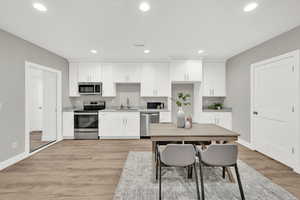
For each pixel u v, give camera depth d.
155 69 5.07
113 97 5.43
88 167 2.93
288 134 2.92
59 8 2.15
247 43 3.57
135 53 4.37
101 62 5.07
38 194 2.11
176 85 5.47
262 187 2.28
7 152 2.92
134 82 5.09
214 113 4.80
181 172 2.74
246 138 4.09
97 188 2.26
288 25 2.68
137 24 2.64
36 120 5.75
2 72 2.80
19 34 3.03
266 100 3.44
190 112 5.47
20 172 2.71
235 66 4.55
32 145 4.20
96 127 4.88
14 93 3.05
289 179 2.50
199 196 1.95
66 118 4.83
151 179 2.50
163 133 2.35
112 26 2.71
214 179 2.51
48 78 4.64
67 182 2.41
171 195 2.10
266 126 3.46
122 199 2.02
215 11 2.25
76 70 5.07
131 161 3.19
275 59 3.15
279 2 2.03
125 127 4.89
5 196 2.07
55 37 3.19
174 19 2.48
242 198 1.95
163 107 5.33
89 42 3.48
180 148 1.96
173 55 4.58
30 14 2.30
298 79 2.69
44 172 2.72
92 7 2.13
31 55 3.48
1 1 1.97
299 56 2.67
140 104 5.43
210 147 1.93
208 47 3.85
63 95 4.79
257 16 2.39
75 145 4.25
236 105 4.52
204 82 5.00
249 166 2.95
